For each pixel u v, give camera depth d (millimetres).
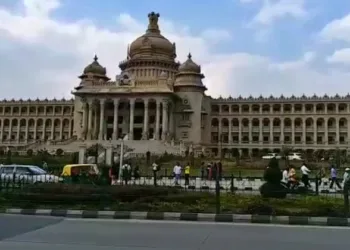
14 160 72062
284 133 120688
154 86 108062
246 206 22891
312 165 70250
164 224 18734
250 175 56375
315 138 117500
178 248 12625
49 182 30625
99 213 21438
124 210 22156
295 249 12688
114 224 18484
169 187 29625
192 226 18125
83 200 24547
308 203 24297
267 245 13367
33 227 16969
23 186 27875
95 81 112750
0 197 25172
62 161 72188
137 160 73438
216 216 20312
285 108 121312
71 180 34125
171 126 110188
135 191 25891
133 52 126062
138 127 111938
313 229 17672
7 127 134250
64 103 130625
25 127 133000
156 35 127312
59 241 13609
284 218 19797
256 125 123062
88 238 14297
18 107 133875
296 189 31062
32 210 22453
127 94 106562
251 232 16422
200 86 113312
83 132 107312
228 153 120188
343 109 117938
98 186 27625
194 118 111688
